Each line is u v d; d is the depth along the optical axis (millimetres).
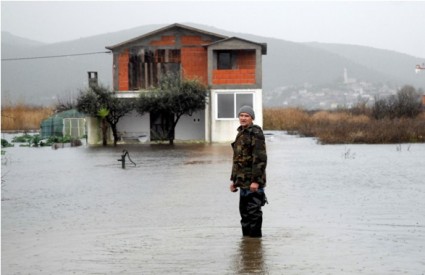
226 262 7859
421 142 38438
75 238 10055
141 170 22266
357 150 31656
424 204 13109
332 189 15953
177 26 42094
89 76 41219
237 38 40656
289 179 18422
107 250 8914
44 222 11977
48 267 7969
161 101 39500
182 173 20750
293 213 12047
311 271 7293
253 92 40781
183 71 42219
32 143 43219
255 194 9438
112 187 17547
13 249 9234
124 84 42375
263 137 9352
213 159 26328
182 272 7422
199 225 10930
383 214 11789
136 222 11531
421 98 75375
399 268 7391
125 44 42312
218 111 40969
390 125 42500
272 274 7199
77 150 35219
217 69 41938
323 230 10086
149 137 42344
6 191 17375
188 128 42500
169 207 13336
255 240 9250
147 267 7750
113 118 40438
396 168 21688
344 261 7777
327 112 70375
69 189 17469
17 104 74188
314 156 27781
